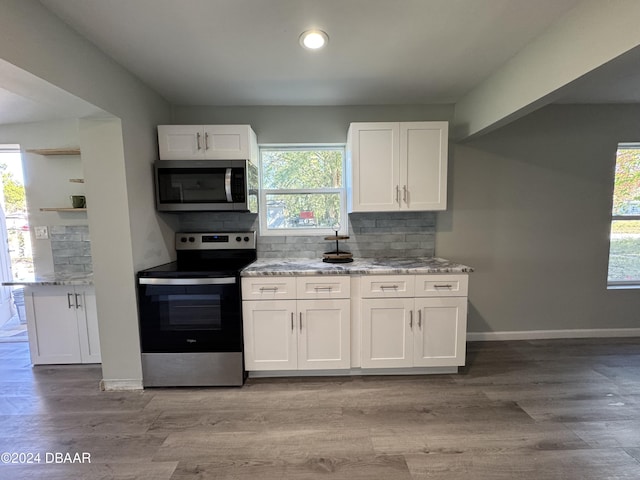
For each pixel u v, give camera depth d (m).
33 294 2.38
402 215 2.75
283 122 2.66
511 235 2.80
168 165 2.21
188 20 1.48
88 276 2.52
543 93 1.65
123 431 1.67
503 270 2.83
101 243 1.98
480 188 2.76
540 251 2.82
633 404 1.86
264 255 2.76
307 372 2.24
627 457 1.46
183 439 1.60
